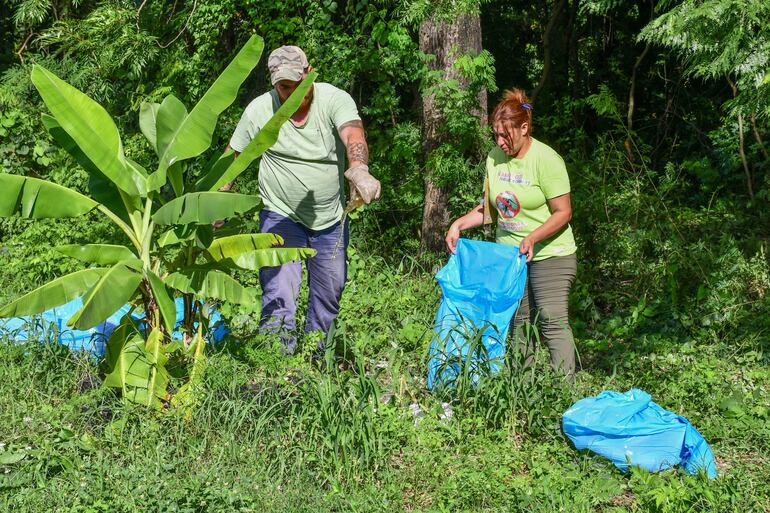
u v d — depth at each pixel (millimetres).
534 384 5289
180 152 5172
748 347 6809
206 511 4168
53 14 13680
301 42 10148
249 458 4645
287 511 4199
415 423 5121
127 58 11000
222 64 11273
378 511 4258
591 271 8594
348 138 5664
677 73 12992
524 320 5902
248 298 5254
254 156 5129
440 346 5535
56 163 10727
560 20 14219
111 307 4789
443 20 8305
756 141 11016
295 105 5031
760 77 5672
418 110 10961
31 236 8773
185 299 5535
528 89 15227
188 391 5137
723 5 5484
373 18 10164
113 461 4574
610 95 11078
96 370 5770
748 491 4461
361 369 5023
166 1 12102
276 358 5668
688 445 4727
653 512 4281
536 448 4887
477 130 8500
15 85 12070
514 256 5578
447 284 5707
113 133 5086
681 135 13117
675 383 5891
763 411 5434
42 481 4320
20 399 5375
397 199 9734
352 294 7430
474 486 4391
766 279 7754
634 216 9180
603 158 9797
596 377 6109
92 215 9047
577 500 4324
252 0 10328
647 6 13477
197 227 5211
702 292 7504
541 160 5453
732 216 9648
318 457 4711
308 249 5449
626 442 4777
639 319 7320
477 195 8570
